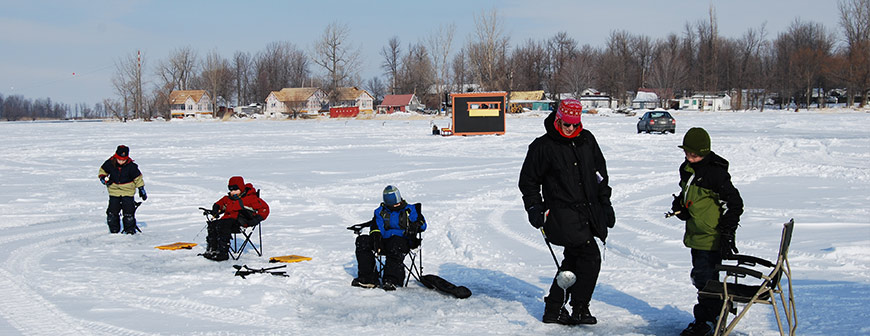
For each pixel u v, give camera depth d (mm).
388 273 6449
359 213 11961
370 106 119188
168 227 10727
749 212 10719
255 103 133750
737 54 108062
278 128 54156
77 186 16656
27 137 42031
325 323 5270
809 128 36031
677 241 8500
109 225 10117
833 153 20516
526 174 5039
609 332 4895
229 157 24891
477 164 20922
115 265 7594
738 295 4277
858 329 4641
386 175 18219
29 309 5656
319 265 7496
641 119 34219
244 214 7949
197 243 9266
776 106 103062
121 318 5383
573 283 4879
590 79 111125
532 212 4922
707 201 4730
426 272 7246
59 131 52875
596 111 81938
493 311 5578
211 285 6496
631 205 12039
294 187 15922
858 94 97562
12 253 8414
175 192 15180
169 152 27766
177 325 5191
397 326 5160
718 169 4699
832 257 7156
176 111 114188
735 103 102125
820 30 105312
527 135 36844
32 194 15047
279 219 11328
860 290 5746
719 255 4785
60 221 11367
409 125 56188
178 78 118062
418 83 117188
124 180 10016
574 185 4898
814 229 8977
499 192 14336
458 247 8664
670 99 101938
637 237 8859
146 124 76000
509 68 103375
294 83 136000
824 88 89312
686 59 113312
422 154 25125
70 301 5922
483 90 86000
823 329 4691
